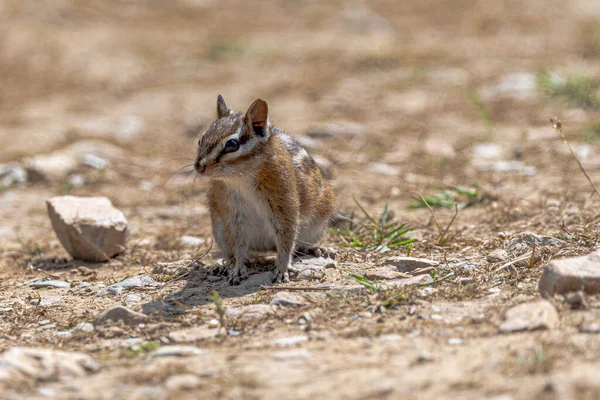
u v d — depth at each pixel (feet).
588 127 64.13
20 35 107.86
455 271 33.99
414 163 59.77
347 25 114.93
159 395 23.03
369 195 52.26
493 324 27.12
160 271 38.17
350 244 40.11
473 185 49.70
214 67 97.30
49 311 33.45
